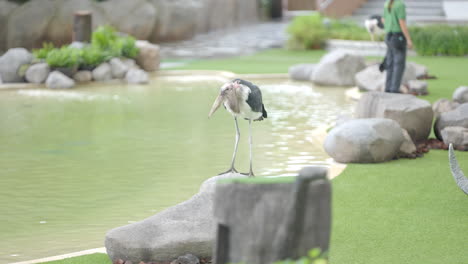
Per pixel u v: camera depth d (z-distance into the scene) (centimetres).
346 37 2681
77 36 2070
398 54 1298
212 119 1270
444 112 1083
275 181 370
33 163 936
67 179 850
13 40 2469
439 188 740
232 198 372
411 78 1557
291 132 1131
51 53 1762
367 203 688
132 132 1148
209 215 548
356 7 3241
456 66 2017
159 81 1880
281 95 1591
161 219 547
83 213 713
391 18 1288
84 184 826
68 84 1730
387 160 871
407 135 907
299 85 1789
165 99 1529
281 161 920
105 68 1838
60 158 964
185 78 1948
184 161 937
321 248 366
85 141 1079
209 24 3356
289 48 2767
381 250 556
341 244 571
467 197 705
